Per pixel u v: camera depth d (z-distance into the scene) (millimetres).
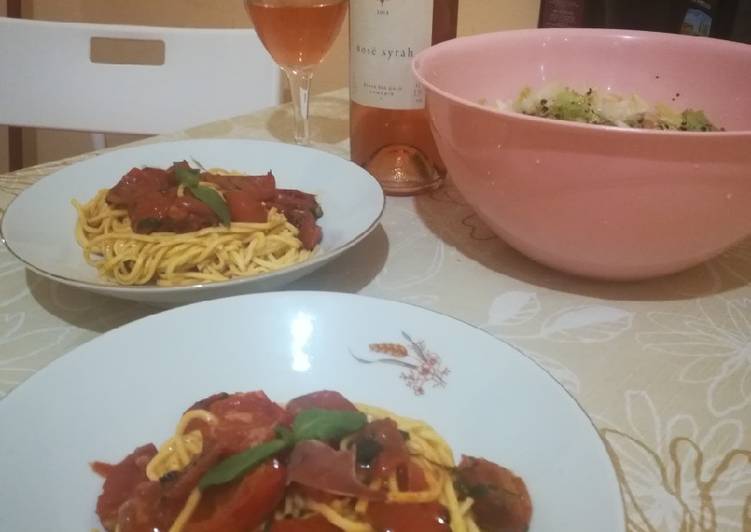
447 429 460
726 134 501
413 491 410
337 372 504
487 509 402
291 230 727
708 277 684
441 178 867
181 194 704
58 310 621
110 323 604
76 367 467
